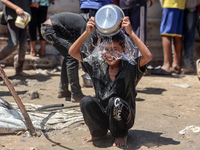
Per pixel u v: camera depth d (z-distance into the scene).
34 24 7.02
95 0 4.84
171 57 6.96
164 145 2.69
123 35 2.47
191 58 6.93
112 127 2.59
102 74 2.60
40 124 3.13
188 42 6.88
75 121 3.28
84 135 2.99
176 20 6.64
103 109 2.63
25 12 5.44
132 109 2.61
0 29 7.45
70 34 4.12
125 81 2.54
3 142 2.72
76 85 4.16
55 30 4.14
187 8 6.76
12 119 3.00
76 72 4.14
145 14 6.07
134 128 3.15
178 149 2.59
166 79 6.28
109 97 2.58
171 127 3.19
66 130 3.09
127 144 2.71
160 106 4.07
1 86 5.24
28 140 2.81
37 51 7.59
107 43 2.40
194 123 3.32
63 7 7.73
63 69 4.42
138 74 2.55
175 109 3.93
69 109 3.76
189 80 6.21
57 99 4.41
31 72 6.89
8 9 5.60
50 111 3.61
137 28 5.95
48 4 6.92
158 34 7.98
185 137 2.87
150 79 6.25
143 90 5.18
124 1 5.79
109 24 2.32
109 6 2.38
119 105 2.45
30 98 4.35
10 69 7.17
